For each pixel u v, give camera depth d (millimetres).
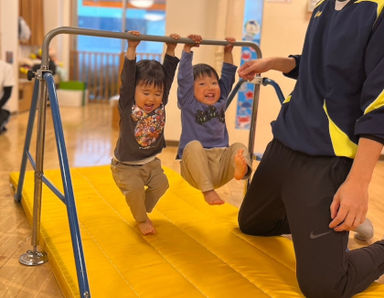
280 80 3895
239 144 1717
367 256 1339
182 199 2279
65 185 1248
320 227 1259
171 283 1404
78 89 7645
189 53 1697
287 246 1741
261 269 1533
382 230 2162
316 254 1245
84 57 8203
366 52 1225
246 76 1657
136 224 1907
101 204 2148
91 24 8211
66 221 1877
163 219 1992
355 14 1278
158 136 1679
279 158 1510
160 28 8227
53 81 1387
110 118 6117
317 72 1396
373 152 1137
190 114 1733
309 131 1380
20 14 6855
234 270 1525
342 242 1239
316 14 1490
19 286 1444
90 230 1811
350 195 1157
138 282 1397
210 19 3895
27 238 1827
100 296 1301
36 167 1568
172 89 4016
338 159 1308
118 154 1673
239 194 2650
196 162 1649
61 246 1623
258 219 1740
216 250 1678
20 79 6320
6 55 5500
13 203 2248
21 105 6078
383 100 1119
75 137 4402
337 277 1224
